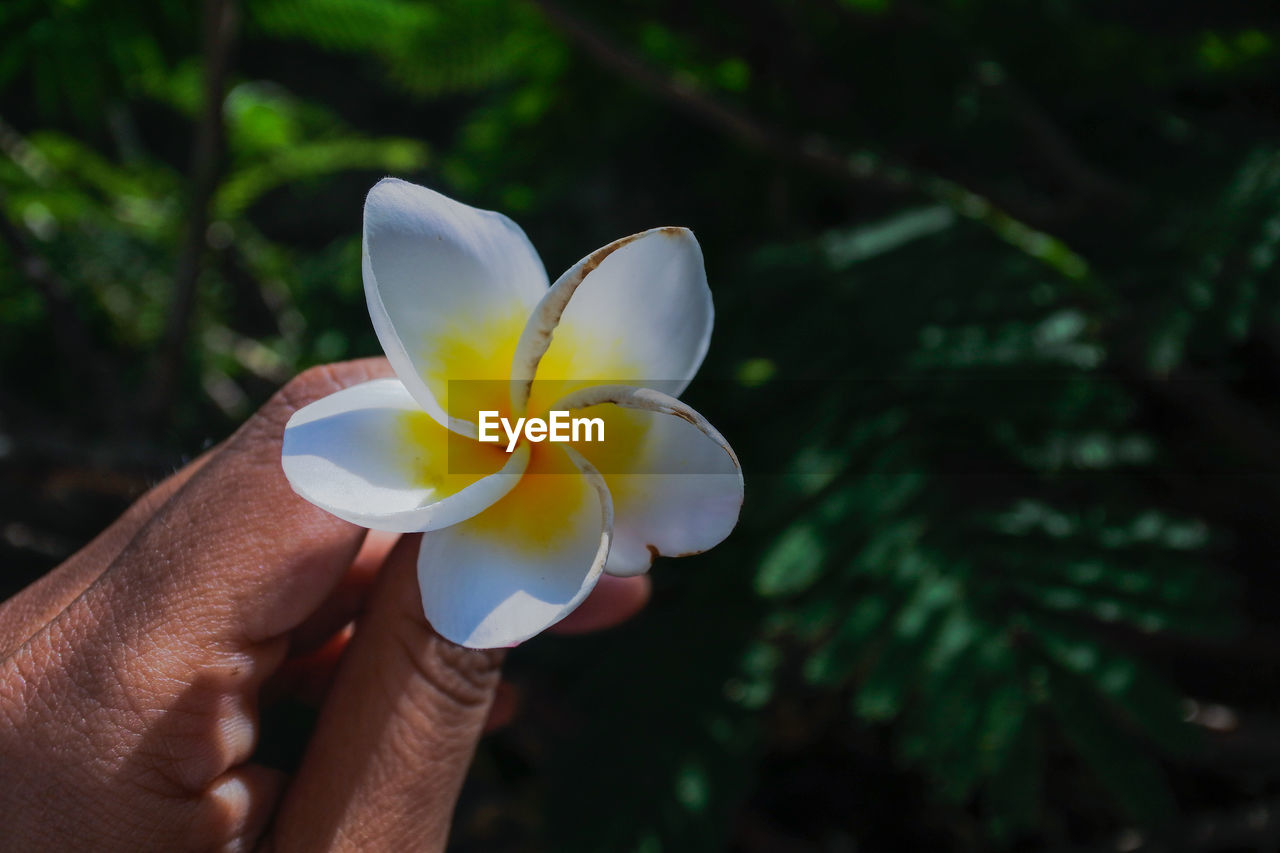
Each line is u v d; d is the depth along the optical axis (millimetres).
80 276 778
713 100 595
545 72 743
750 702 534
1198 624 426
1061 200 699
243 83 859
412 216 279
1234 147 591
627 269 284
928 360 502
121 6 567
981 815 719
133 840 310
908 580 449
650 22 701
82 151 741
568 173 808
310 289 901
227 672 317
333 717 333
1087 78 661
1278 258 458
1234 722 650
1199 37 603
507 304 287
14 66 567
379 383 287
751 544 553
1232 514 716
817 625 454
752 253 638
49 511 742
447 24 723
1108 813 687
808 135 677
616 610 404
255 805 329
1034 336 492
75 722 308
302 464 271
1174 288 486
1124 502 482
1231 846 656
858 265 579
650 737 536
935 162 712
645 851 503
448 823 345
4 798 304
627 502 284
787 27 694
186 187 817
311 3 683
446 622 272
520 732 709
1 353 831
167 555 320
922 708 426
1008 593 442
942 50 637
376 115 1494
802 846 727
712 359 579
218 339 855
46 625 317
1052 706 424
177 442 667
